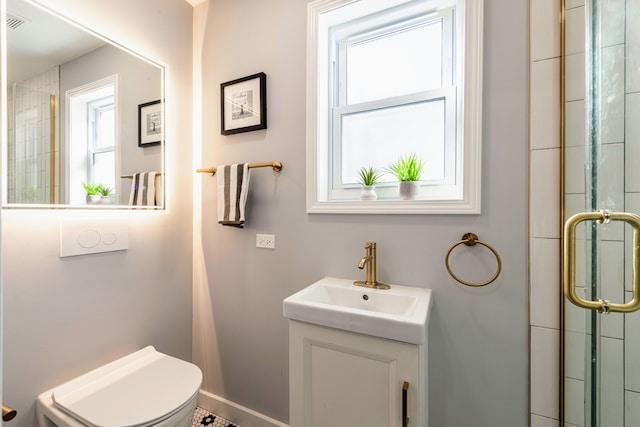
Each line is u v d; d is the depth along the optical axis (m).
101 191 1.35
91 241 1.29
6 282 1.06
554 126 1.00
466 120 1.12
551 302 1.02
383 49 1.47
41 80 1.16
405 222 1.25
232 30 1.65
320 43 1.42
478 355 1.13
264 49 1.55
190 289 1.75
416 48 1.40
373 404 0.95
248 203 1.59
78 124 1.27
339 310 0.97
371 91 1.49
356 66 1.52
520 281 1.06
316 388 1.04
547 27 1.01
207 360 1.73
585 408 0.73
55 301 1.19
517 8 1.06
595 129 0.70
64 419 1.03
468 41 1.11
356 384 0.97
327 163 1.50
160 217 1.60
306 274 1.44
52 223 1.18
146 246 1.53
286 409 1.49
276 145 1.51
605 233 0.68
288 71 1.48
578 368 0.94
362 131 1.49
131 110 1.46
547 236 1.02
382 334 0.91
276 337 1.52
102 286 1.34
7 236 1.07
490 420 1.11
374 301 1.19
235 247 1.64
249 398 1.60
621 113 0.64
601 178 0.69
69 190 1.24
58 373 1.19
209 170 1.64
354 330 0.95
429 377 1.20
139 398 1.10
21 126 1.10
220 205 1.54
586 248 0.76
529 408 1.05
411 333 0.87
